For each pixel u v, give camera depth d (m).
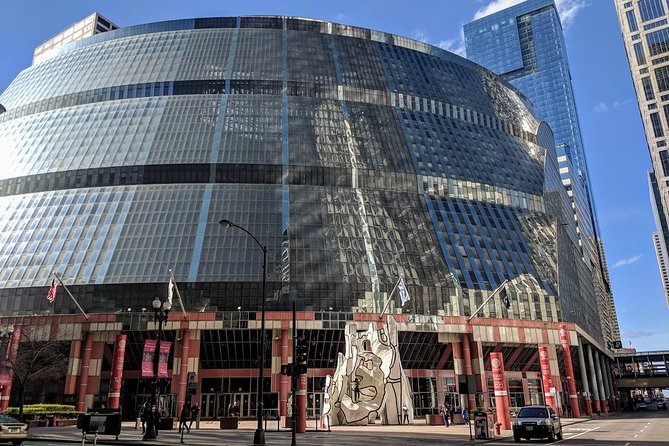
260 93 81.44
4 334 53.81
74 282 58.75
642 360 149.25
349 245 64.44
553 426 28.69
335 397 46.06
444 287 63.59
